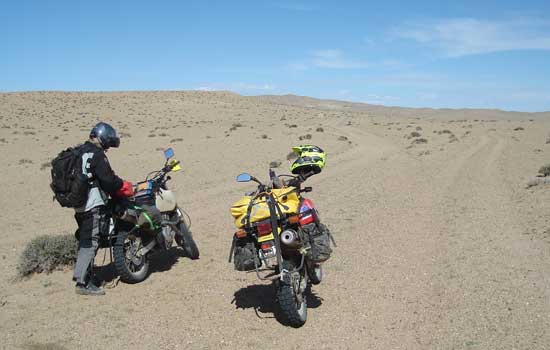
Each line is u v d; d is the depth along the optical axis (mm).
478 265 7711
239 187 17391
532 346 5016
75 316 6105
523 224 10430
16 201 15555
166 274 7770
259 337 5465
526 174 19188
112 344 5344
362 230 10289
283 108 133875
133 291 6996
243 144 36500
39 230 11281
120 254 6996
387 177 19344
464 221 10977
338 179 18766
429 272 7488
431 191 15641
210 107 119438
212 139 41469
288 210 5609
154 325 5812
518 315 5766
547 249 8391
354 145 39500
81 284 6801
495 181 17641
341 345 5230
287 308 5438
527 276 7094
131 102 125500
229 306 6387
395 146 38719
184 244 8352
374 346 5188
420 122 88500
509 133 52594
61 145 41000
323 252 5746
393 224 10836
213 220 11727
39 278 7582
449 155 29312
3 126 61875
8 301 6660
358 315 5980
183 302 6547
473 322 5648
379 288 6859
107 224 6957
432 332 5457
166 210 7910
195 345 5289
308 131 55156
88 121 77062
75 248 8078
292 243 5402
